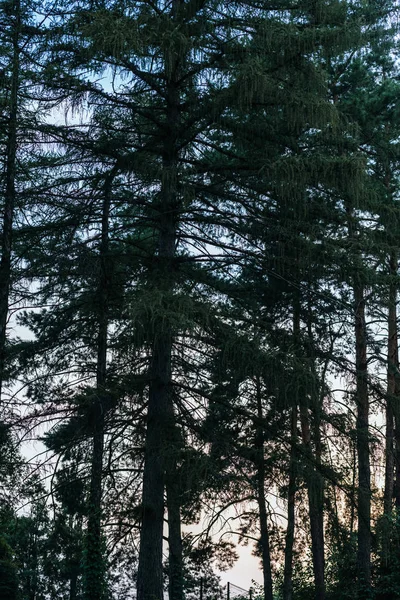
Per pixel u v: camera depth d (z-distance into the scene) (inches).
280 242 658.2
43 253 689.0
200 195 703.7
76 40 622.5
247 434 767.1
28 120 670.5
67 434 692.1
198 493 586.9
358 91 938.7
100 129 692.7
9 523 714.2
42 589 1060.5
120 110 693.3
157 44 617.0
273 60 624.1
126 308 573.3
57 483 653.3
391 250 682.8
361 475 821.9
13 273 677.3
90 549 665.0
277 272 697.6
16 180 703.1
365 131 914.7
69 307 736.3
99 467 658.8
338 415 707.4
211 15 665.0
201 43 621.9
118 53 573.0
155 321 543.5
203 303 595.2
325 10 648.4
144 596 621.9
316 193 713.6
